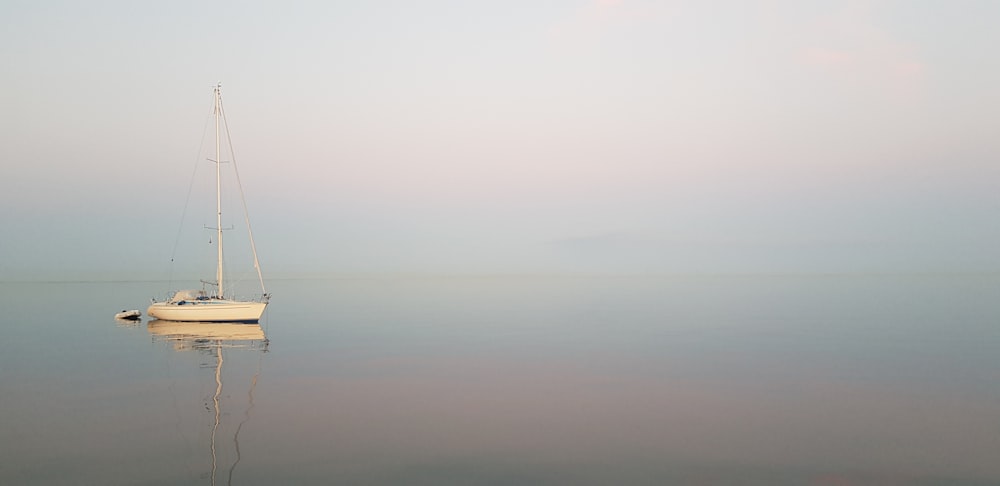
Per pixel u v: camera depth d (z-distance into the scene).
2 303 83.19
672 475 13.29
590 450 15.02
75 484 12.50
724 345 34.72
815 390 22.06
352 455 14.52
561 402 20.17
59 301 89.44
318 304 79.06
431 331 43.28
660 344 35.28
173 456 14.31
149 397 20.67
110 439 15.62
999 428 17.09
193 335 40.72
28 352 32.12
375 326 47.22
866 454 14.80
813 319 52.78
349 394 21.34
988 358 29.48
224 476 13.02
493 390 22.08
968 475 13.43
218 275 50.84
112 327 46.38
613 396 21.11
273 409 19.03
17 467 13.47
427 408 19.28
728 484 12.76
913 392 21.69
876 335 39.75
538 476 13.16
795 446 15.43
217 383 23.27
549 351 32.41
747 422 17.67
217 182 51.16
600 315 58.78
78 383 23.14
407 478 12.99
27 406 19.19
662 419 17.98
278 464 13.80
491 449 15.05
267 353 31.66
